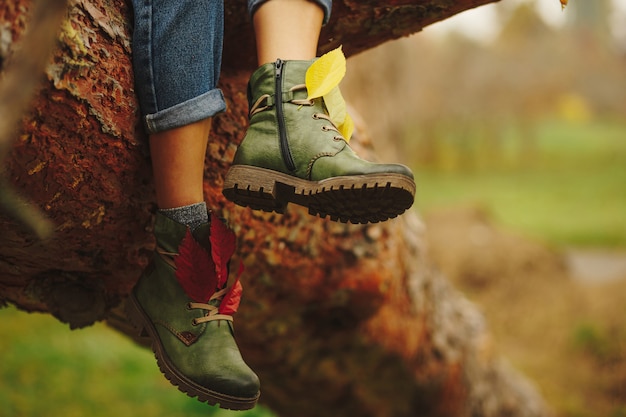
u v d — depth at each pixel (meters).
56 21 0.96
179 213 1.65
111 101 1.60
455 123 24.41
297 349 2.75
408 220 3.09
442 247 9.51
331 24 1.95
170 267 1.66
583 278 10.41
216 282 1.63
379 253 2.57
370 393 3.15
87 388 5.09
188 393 1.62
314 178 1.58
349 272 2.49
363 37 2.03
